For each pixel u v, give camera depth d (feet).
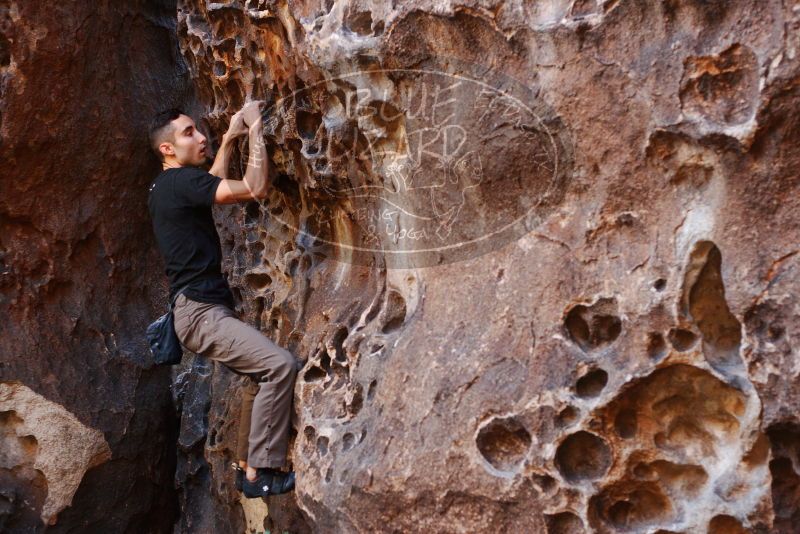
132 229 13.34
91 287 13.01
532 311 8.31
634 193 7.88
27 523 12.43
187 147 10.59
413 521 8.57
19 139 12.02
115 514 13.00
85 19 12.38
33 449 12.46
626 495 7.95
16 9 11.75
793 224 7.22
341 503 9.09
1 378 12.23
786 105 7.02
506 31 8.11
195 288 10.17
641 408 7.87
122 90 12.95
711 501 7.61
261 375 10.20
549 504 7.93
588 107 7.90
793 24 6.91
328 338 10.40
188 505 13.79
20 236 12.53
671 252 7.70
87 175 12.75
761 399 7.21
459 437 8.36
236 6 10.73
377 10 8.91
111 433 12.83
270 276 12.08
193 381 13.79
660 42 7.51
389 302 9.90
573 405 7.90
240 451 10.54
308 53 9.55
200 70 11.93
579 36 7.79
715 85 7.36
